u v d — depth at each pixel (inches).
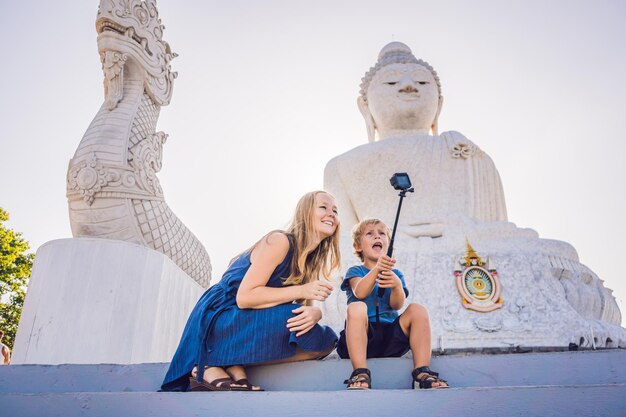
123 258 245.4
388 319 141.6
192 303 293.7
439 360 136.0
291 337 126.3
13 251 717.3
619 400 96.9
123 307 238.4
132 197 266.1
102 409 105.3
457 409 99.9
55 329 229.1
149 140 287.6
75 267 239.0
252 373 133.6
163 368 146.6
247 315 128.3
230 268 140.2
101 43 292.8
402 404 101.3
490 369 133.6
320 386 131.3
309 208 141.6
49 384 146.1
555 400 98.3
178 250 286.7
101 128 275.0
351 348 126.6
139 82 300.2
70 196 265.6
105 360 228.2
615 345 197.0
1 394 107.2
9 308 711.7
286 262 136.3
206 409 104.4
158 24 320.2
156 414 104.7
